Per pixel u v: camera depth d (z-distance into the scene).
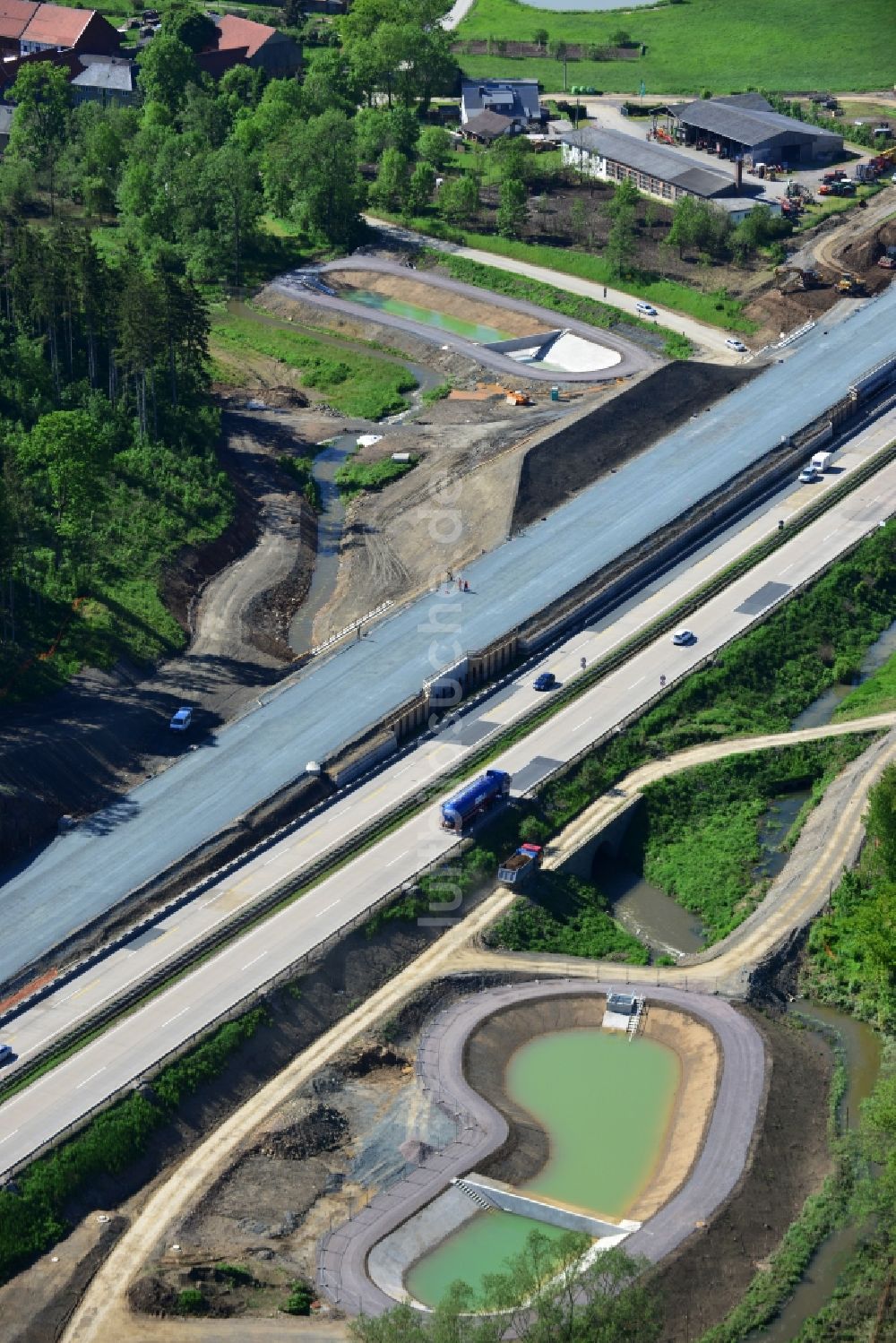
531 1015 156.12
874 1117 132.50
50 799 179.00
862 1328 122.06
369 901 165.38
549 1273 115.94
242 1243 131.38
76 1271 128.00
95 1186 136.00
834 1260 128.25
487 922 167.38
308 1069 149.00
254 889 167.62
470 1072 149.12
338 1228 132.38
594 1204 134.50
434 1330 111.38
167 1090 143.38
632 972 162.88
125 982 155.12
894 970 155.38
